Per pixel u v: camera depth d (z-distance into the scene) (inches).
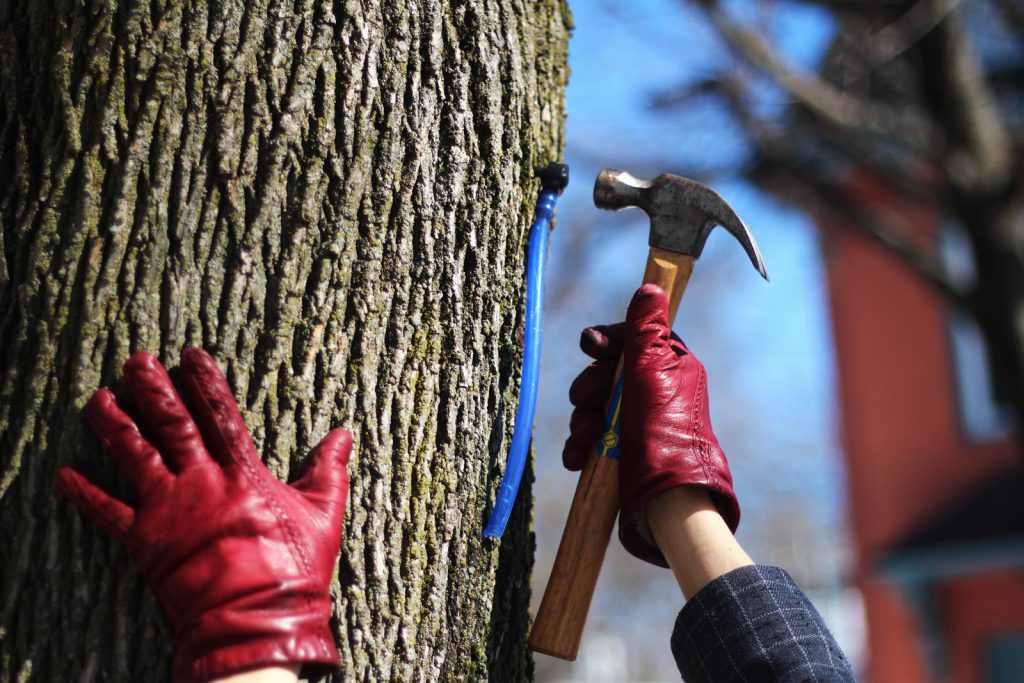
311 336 90.7
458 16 102.8
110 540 83.7
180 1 92.5
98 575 83.4
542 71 116.7
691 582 94.3
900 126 464.4
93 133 90.4
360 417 92.1
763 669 89.1
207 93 91.3
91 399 83.0
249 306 89.4
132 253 88.2
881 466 757.9
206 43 92.0
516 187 107.0
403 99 97.3
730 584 92.2
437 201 98.1
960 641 706.2
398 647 91.5
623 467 97.3
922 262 458.9
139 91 90.8
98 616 83.0
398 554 92.5
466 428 98.1
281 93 92.6
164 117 90.4
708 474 94.7
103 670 82.3
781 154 497.4
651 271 104.5
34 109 92.7
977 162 437.1
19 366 87.2
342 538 90.3
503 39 106.1
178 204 89.4
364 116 95.1
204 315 88.3
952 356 740.0
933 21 422.0
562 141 120.3
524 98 109.5
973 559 678.5
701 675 91.3
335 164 93.4
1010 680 686.5
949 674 706.2
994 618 693.3
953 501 721.6
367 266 93.6
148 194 89.1
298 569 78.7
